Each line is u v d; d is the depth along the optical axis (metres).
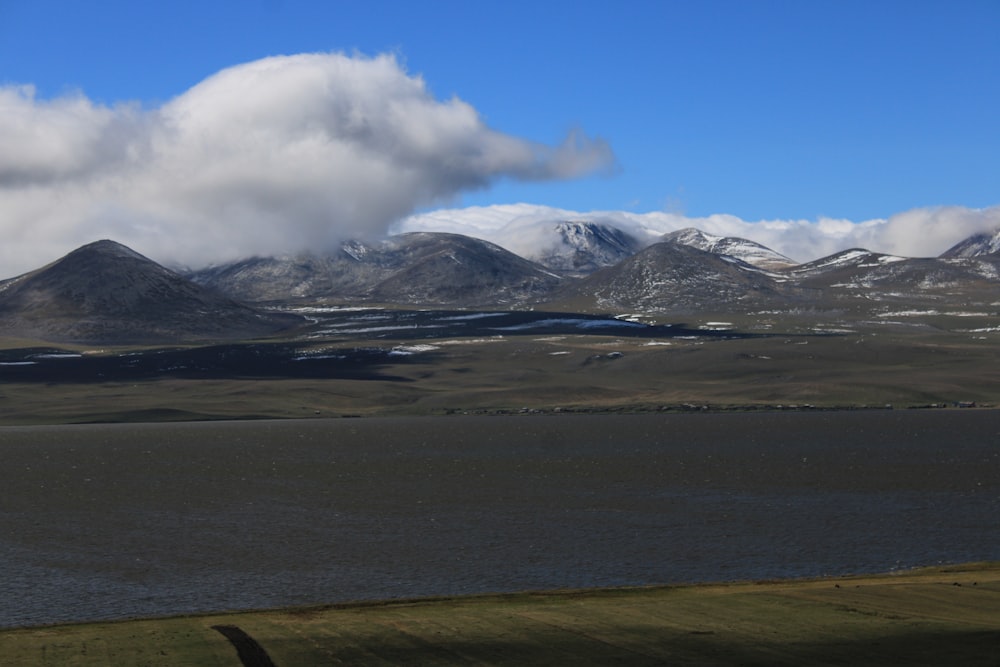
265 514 104.56
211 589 68.81
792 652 39.38
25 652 40.97
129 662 39.28
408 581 70.25
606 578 69.94
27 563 78.06
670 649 40.22
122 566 76.62
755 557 76.19
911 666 37.22
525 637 42.44
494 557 77.81
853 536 84.44
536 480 135.50
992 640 40.38
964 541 81.81
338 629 44.38
